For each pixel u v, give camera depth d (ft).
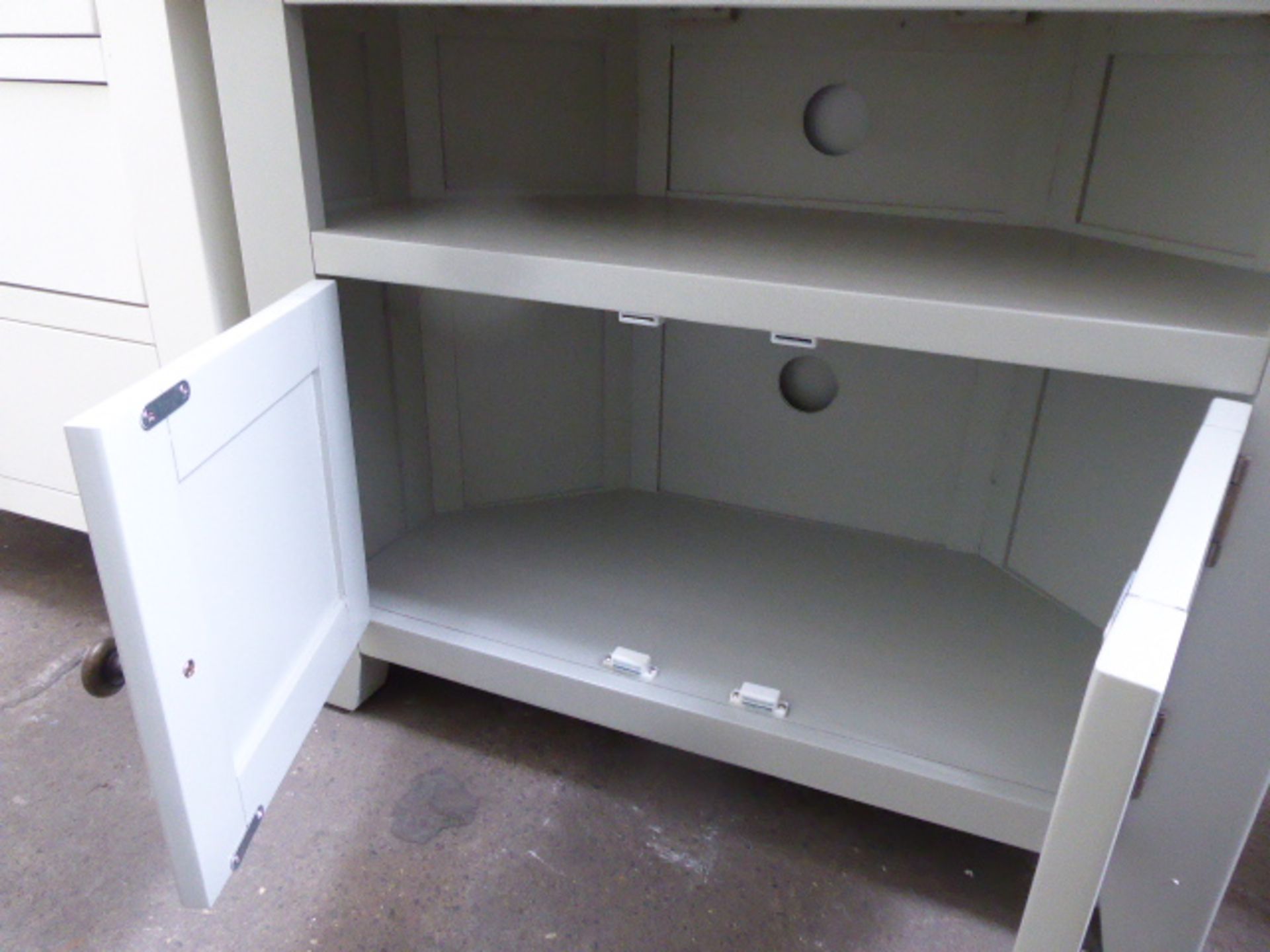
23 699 2.95
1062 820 1.01
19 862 2.36
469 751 2.81
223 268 2.66
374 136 2.91
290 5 2.19
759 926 2.25
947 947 2.21
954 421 3.12
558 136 3.24
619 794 2.66
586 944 2.18
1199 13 1.59
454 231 2.53
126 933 2.18
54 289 2.87
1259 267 2.16
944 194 2.93
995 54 2.71
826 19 2.88
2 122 2.69
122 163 2.58
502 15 2.99
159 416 1.54
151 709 1.58
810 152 3.08
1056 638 2.78
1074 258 2.33
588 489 3.72
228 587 1.86
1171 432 2.39
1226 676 1.80
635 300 2.13
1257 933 2.26
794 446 3.42
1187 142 2.30
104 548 1.46
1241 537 1.71
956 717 2.42
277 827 2.50
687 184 3.30
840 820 2.60
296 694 2.19
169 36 2.35
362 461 3.02
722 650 2.69
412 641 2.74
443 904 2.28
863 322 1.93
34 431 3.14
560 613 2.86
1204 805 1.91
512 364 3.38
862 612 2.91
